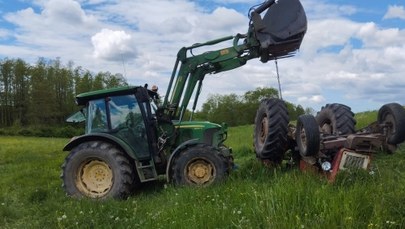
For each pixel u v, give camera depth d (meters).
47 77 91.56
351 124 7.48
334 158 6.34
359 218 4.44
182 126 8.79
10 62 90.44
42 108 86.00
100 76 92.19
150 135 8.39
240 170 8.16
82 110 9.30
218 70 9.14
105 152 7.93
